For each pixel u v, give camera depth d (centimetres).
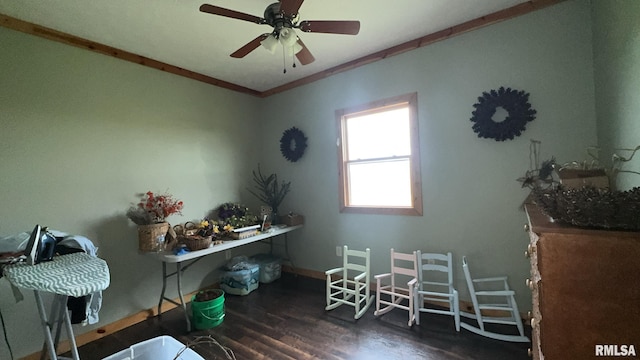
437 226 278
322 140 362
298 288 342
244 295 324
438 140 275
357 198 342
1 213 208
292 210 394
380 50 304
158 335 250
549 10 222
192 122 334
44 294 222
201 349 227
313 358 208
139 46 268
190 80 335
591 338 94
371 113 324
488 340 220
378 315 267
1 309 205
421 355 205
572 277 96
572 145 215
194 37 255
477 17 247
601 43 187
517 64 235
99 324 251
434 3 223
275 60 313
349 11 229
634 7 134
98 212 255
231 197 375
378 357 205
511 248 242
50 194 229
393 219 307
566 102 217
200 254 255
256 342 232
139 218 264
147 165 291
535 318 124
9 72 213
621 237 90
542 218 129
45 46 230
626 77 148
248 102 405
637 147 127
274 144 412
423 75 281
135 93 284
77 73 246
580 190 116
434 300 266
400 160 307
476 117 251
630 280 89
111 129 265
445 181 272
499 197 246
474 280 239
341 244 349
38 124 225
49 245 167
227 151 373
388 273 296
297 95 384
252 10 216
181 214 319
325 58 317
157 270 294
